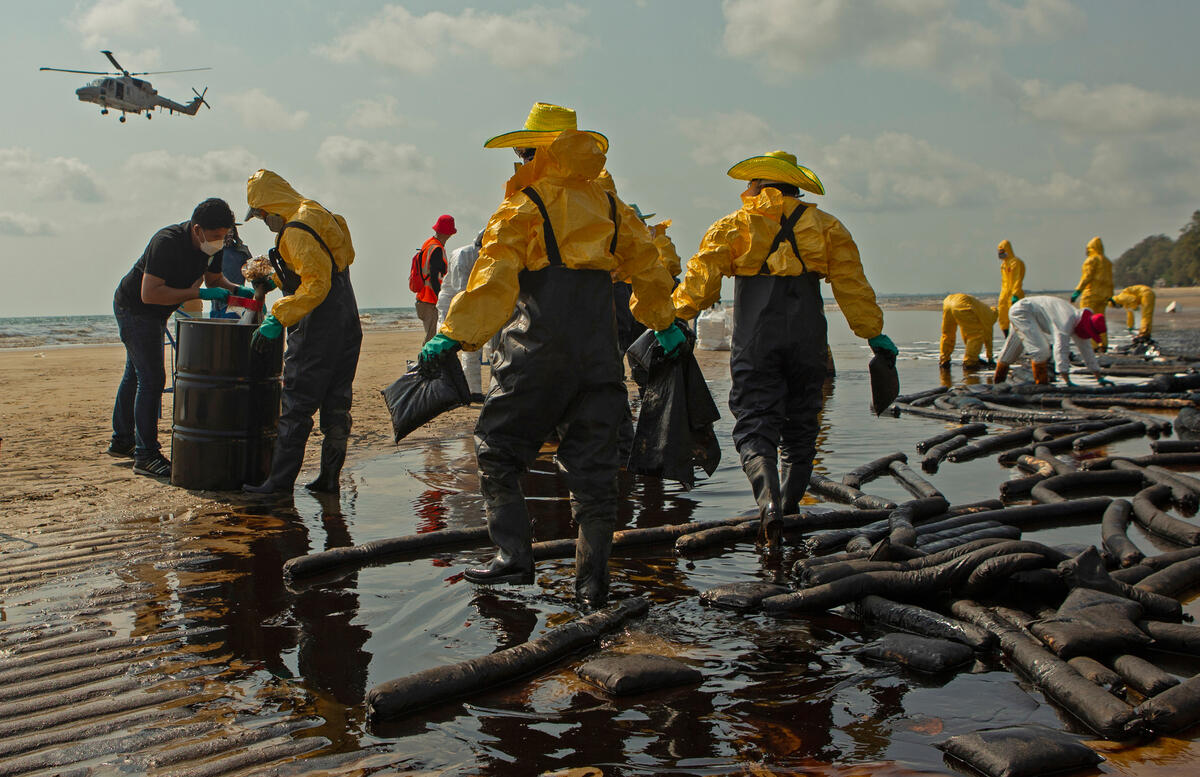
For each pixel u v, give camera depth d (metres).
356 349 6.14
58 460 7.21
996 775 2.32
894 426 9.30
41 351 25.39
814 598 3.66
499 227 3.64
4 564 4.44
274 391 6.21
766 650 3.32
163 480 6.48
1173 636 3.19
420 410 4.27
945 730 2.65
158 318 6.66
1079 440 7.83
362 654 3.30
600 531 3.85
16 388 13.19
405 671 3.14
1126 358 16.77
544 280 3.71
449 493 6.16
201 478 6.09
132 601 3.90
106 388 13.15
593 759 2.49
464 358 11.26
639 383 4.69
